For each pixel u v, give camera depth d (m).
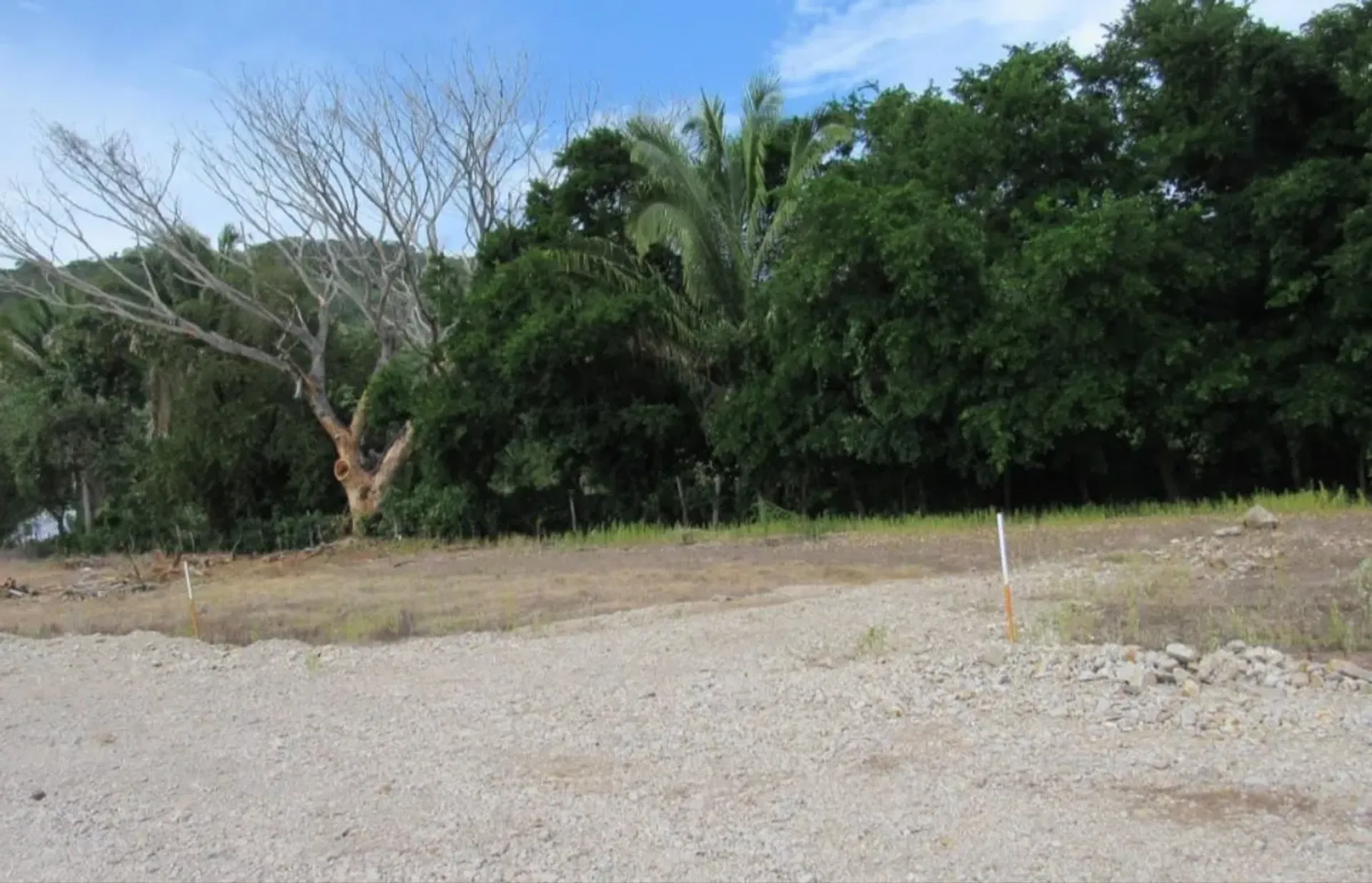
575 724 8.05
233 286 34.53
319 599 17.03
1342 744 6.43
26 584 24.64
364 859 5.68
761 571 16.83
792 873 5.12
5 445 40.03
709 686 8.84
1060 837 5.31
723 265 26.11
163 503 35.22
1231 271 21.52
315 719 8.89
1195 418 22.05
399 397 29.36
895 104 25.48
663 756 7.11
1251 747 6.47
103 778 7.59
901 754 6.79
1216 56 21.50
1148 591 11.20
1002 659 8.61
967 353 20.86
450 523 27.97
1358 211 19.28
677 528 24.58
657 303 25.23
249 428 34.53
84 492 42.34
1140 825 5.41
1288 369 21.80
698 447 27.83
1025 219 22.25
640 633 11.49
